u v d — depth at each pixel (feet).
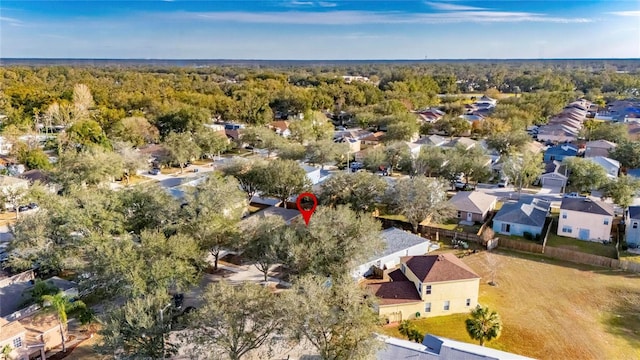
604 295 128.88
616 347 105.19
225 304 88.69
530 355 102.17
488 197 197.67
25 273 130.21
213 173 204.64
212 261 150.20
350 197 174.29
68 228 131.23
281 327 90.74
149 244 116.57
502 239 162.91
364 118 401.29
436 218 166.50
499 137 290.56
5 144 284.20
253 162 210.59
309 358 99.25
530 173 216.74
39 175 221.66
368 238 124.77
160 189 159.22
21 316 108.99
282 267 145.28
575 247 160.35
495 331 96.12
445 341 95.09
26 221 134.41
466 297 120.98
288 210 186.50
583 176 203.10
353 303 88.94
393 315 116.67
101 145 274.77
